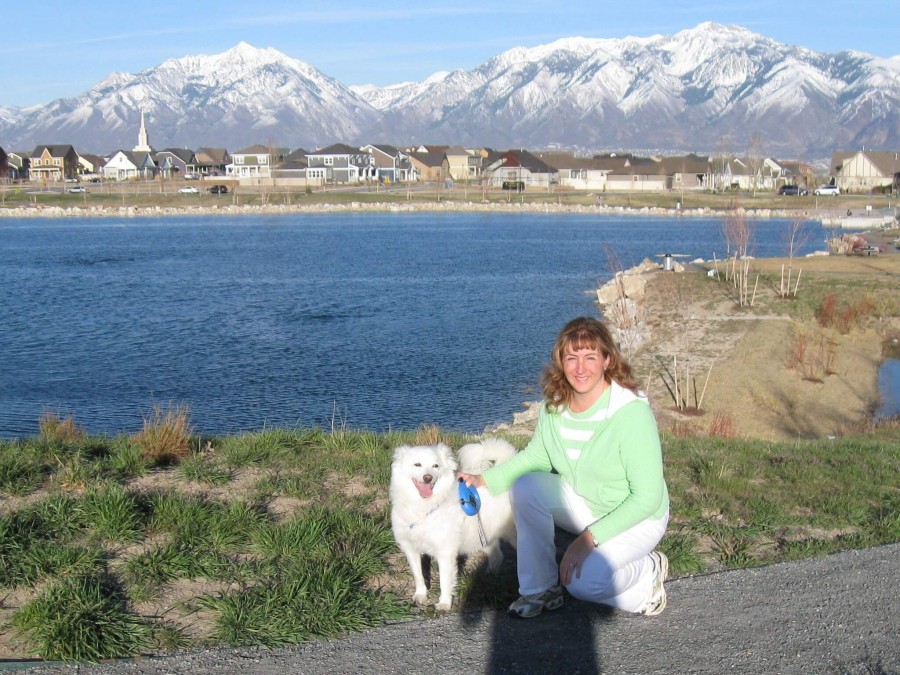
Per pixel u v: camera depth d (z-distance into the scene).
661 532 4.85
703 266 41.91
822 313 28.81
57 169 147.62
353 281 42.94
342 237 70.06
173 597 5.07
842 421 19.31
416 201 112.44
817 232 70.81
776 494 7.93
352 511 6.54
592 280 42.50
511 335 28.61
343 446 8.77
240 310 33.94
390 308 34.44
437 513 4.99
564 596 5.26
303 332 29.16
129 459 7.61
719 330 27.19
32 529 5.73
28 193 114.12
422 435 9.13
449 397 20.81
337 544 5.88
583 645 4.65
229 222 88.81
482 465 5.37
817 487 8.29
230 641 4.57
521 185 130.75
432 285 41.31
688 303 31.66
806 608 5.16
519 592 5.09
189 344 27.02
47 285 41.28
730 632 4.82
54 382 21.84
